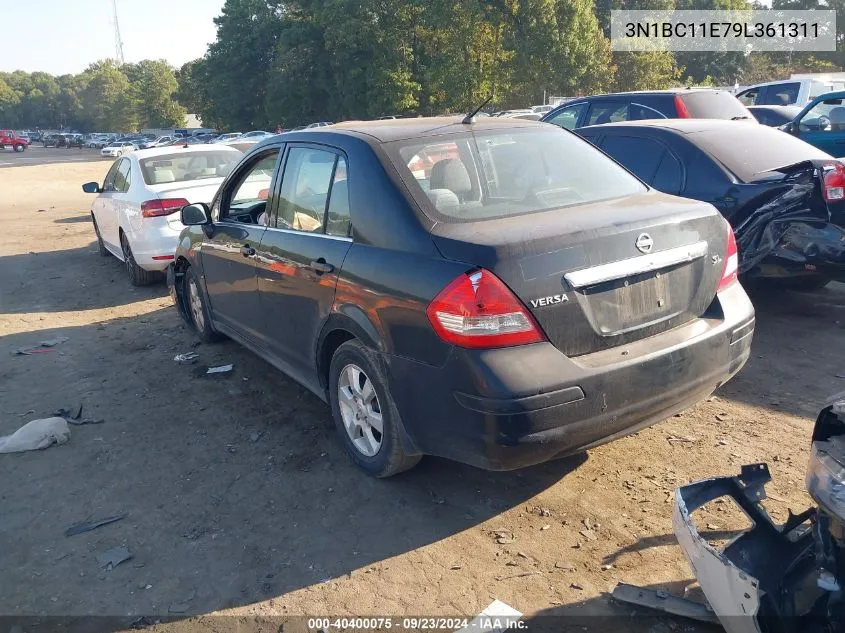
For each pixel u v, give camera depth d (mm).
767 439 4211
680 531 2561
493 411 3025
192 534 3613
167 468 4293
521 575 3162
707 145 6293
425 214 3482
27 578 3332
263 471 4195
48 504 3959
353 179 3850
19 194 23969
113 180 10078
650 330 3418
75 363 6273
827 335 5883
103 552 3500
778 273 5992
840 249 5699
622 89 47188
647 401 3316
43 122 175750
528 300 3072
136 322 7508
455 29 43531
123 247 9227
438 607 3000
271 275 4582
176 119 116250
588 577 3119
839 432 2258
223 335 6418
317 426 4754
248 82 62344
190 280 6480
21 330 7430
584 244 3195
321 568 3299
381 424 3762
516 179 3885
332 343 4129
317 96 56562
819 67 63469
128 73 151750
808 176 5719
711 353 3533
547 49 41469
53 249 12516
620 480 3857
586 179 4062
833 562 2195
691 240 3559
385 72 47406
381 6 48156
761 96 16703
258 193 5613
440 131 4074
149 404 5262
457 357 3109
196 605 3104
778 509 3471
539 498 3742
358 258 3686
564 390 3072
